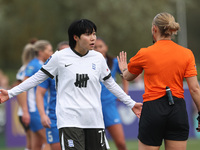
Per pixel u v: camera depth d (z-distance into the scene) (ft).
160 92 54.03
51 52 83.87
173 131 54.29
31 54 85.35
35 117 84.07
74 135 53.98
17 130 128.98
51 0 360.69
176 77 54.24
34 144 86.43
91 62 55.83
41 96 70.08
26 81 56.59
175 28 54.75
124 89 96.07
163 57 54.24
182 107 54.39
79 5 357.41
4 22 357.00
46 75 56.03
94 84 55.62
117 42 352.08
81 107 54.60
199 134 137.69
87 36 54.70
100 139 56.08
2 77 193.77
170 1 367.04
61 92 55.42
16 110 128.98
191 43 503.20
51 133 69.31
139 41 350.64
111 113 85.92
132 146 121.08
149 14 353.72
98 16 349.41
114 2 343.87
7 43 368.89
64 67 55.06
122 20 345.92
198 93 54.34
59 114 55.16
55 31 364.99
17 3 361.92
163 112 53.62
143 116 54.95
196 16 492.54
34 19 362.12
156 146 54.65
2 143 128.26
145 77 55.62
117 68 89.66
